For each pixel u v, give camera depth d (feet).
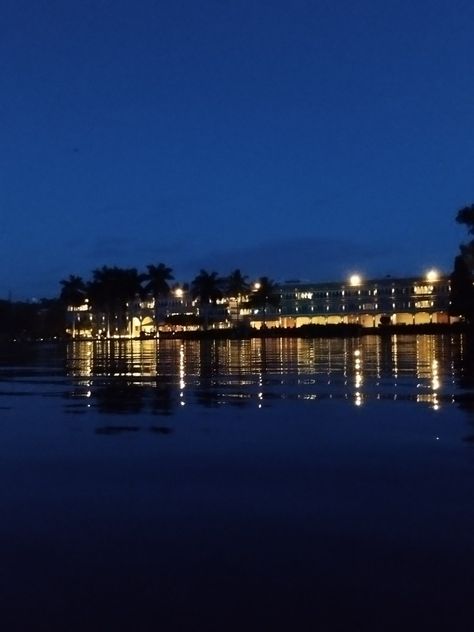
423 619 16.66
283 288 564.71
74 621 16.90
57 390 80.53
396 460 34.88
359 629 16.19
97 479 31.91
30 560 21.06
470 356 144.56
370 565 20.16
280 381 86.74
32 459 37.01
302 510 26.05
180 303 589.32
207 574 19.69
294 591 18.38
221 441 41.75
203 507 26.73
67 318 589.32
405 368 108.99
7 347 342.23
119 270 493.77
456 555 20.89
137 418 53.16
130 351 237.04
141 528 24.13
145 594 18.38
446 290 518.78
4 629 16.57
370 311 540.11
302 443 40.52
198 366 128.57
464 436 41.86
